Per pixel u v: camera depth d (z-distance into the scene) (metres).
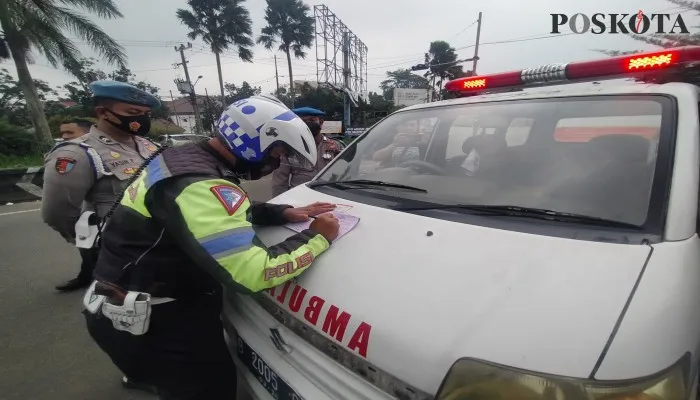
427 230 1.37
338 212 1.69
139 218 1.39
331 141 4.55
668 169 1.34
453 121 2.07
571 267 1.08
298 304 1.31
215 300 1.62
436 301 1.08
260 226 1.77
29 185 8.70
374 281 1.21
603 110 1.63
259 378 1.50
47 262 4.55
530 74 2.16
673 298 1.00
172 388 1.63
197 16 34.47
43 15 11.70
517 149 1.74
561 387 0.86
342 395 1.14
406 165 2.04
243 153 1.44
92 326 1.58
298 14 39.28
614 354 0.89
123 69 13.55
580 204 1.38
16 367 2.62
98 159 2.71
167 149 1.49
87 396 2.37
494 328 0.97
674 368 0.93
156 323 1.49
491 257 1.17
